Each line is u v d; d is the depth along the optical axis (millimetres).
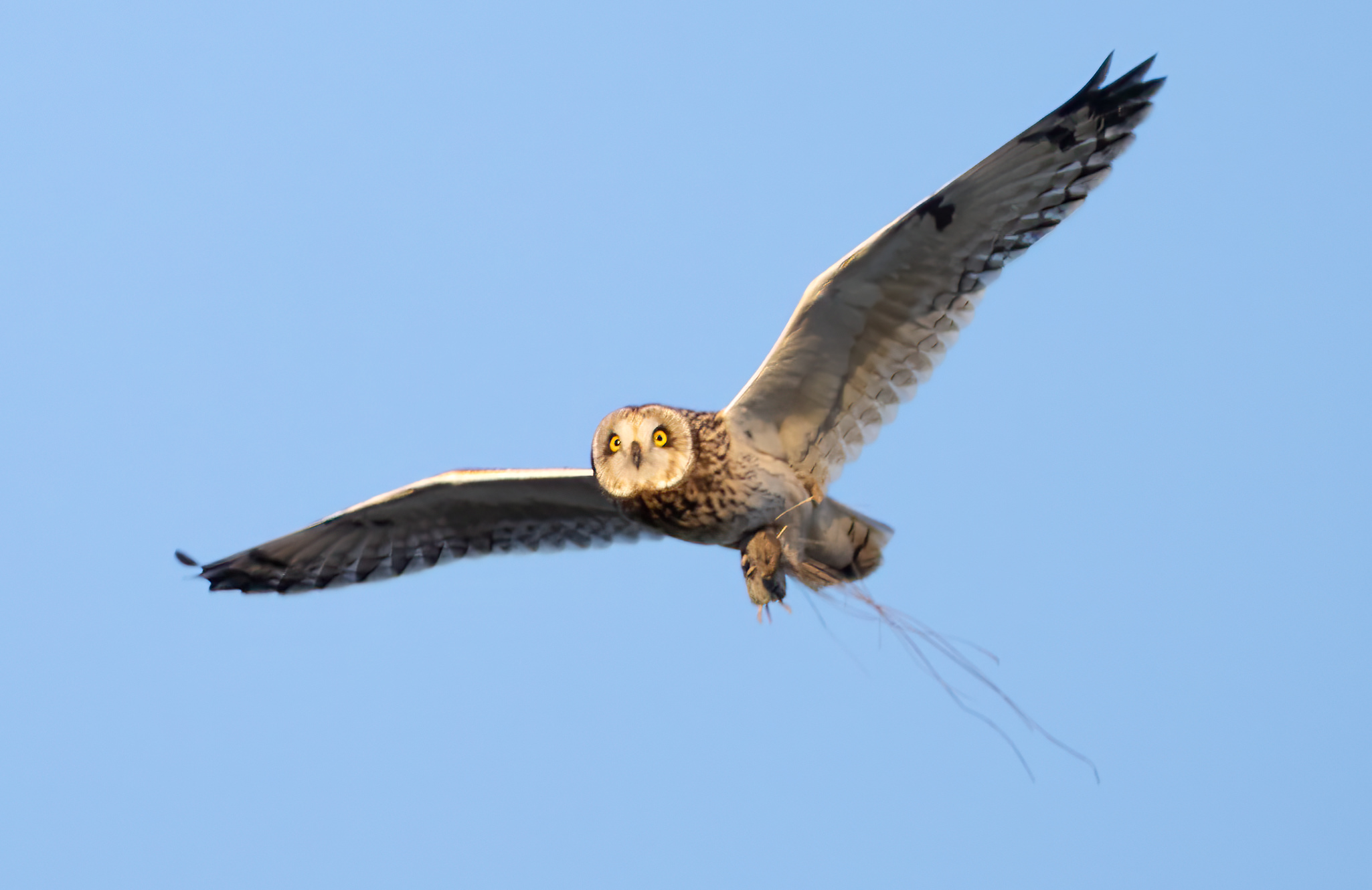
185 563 14703
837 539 12773
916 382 12188
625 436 12312
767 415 12492
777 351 12094
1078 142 11414
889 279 11820
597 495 13953
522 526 14555
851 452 12461
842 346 12156
